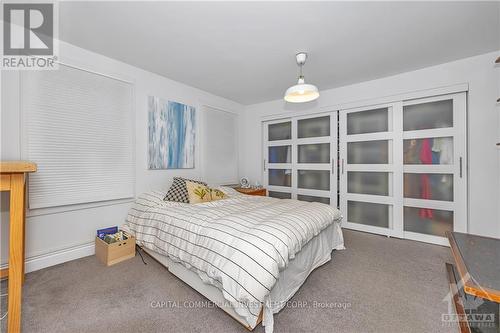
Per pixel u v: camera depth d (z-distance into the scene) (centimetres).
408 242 288
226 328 137
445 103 273
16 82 192
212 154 382
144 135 284
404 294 172
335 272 206
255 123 447
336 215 243
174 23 189
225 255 143
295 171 401
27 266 199
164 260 207
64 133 218
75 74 225
